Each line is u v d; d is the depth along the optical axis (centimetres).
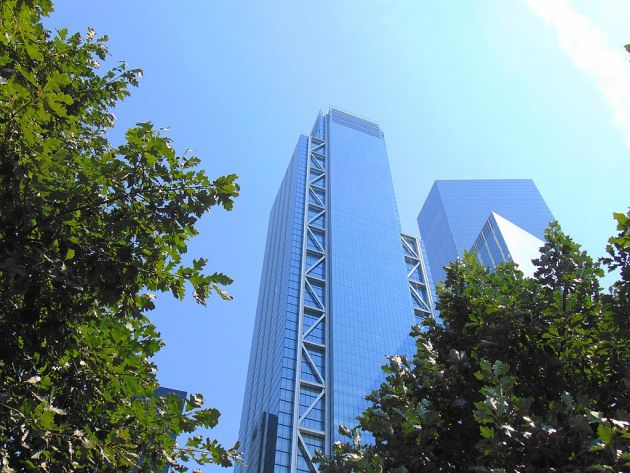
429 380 1201
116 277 776
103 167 785
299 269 13662
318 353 12056
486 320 1256
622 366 1066
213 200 828
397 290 14000
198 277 848
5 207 717
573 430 872
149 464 826
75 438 706
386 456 1023
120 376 850
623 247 1117
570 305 1143
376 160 17612
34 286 729
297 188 15925
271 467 9819
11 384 754
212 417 864
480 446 875
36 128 707
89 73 1057
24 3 725
